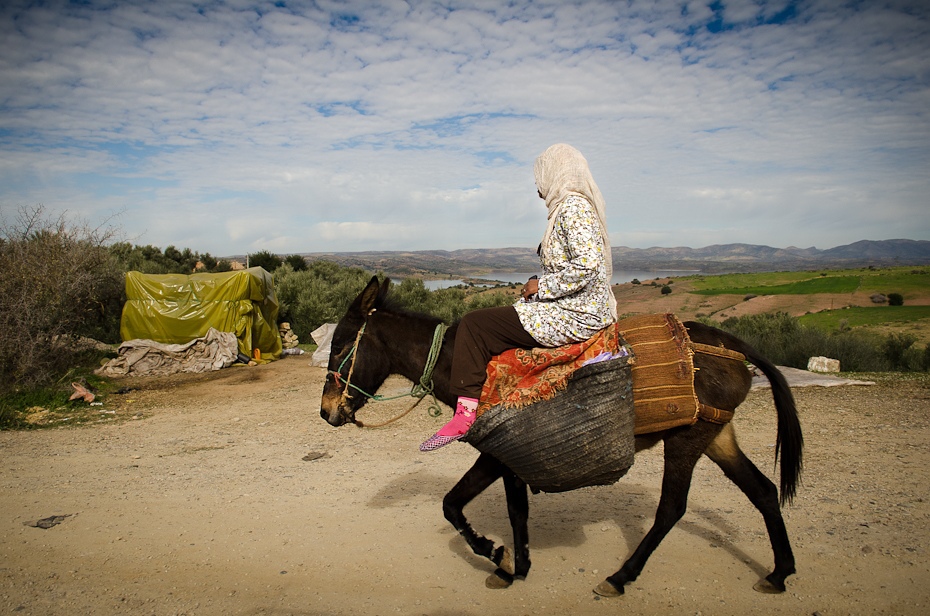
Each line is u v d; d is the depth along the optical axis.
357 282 19.61
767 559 4.21
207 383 11.96
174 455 7.33
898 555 4.15
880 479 5.72
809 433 7.52
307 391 11.11
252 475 6.44
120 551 4.56
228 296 13.83
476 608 3.71
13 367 10.65
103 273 14.05
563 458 3.49
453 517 3.94
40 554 4.52
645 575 4.05
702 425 3.67
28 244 12.23
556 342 3.55
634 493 5.65
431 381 4.02
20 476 6.45
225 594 3.92
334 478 6.29
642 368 3.59
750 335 15.75
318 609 3.72
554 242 3.58
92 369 12.47
